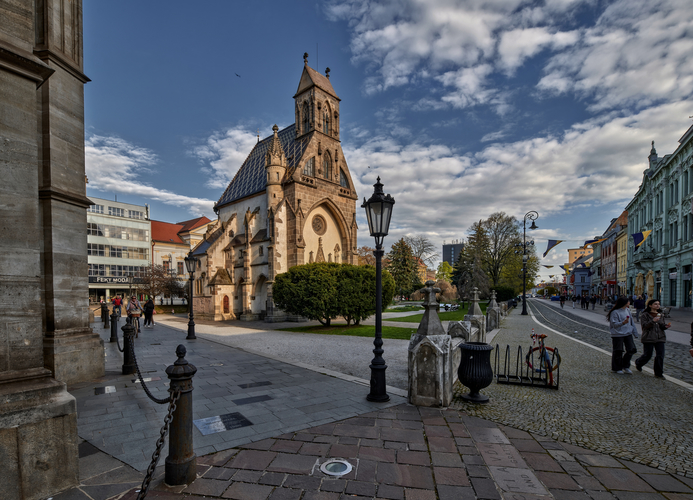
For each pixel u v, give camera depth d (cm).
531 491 364
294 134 3947
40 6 801
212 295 3509
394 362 1098
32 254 365
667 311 2431
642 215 4859
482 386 654
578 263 9581
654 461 432
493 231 5441
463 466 416
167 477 372
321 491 361
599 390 752
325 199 3519
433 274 9738
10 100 358
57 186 812
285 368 983
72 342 824
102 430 530
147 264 6562
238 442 480
